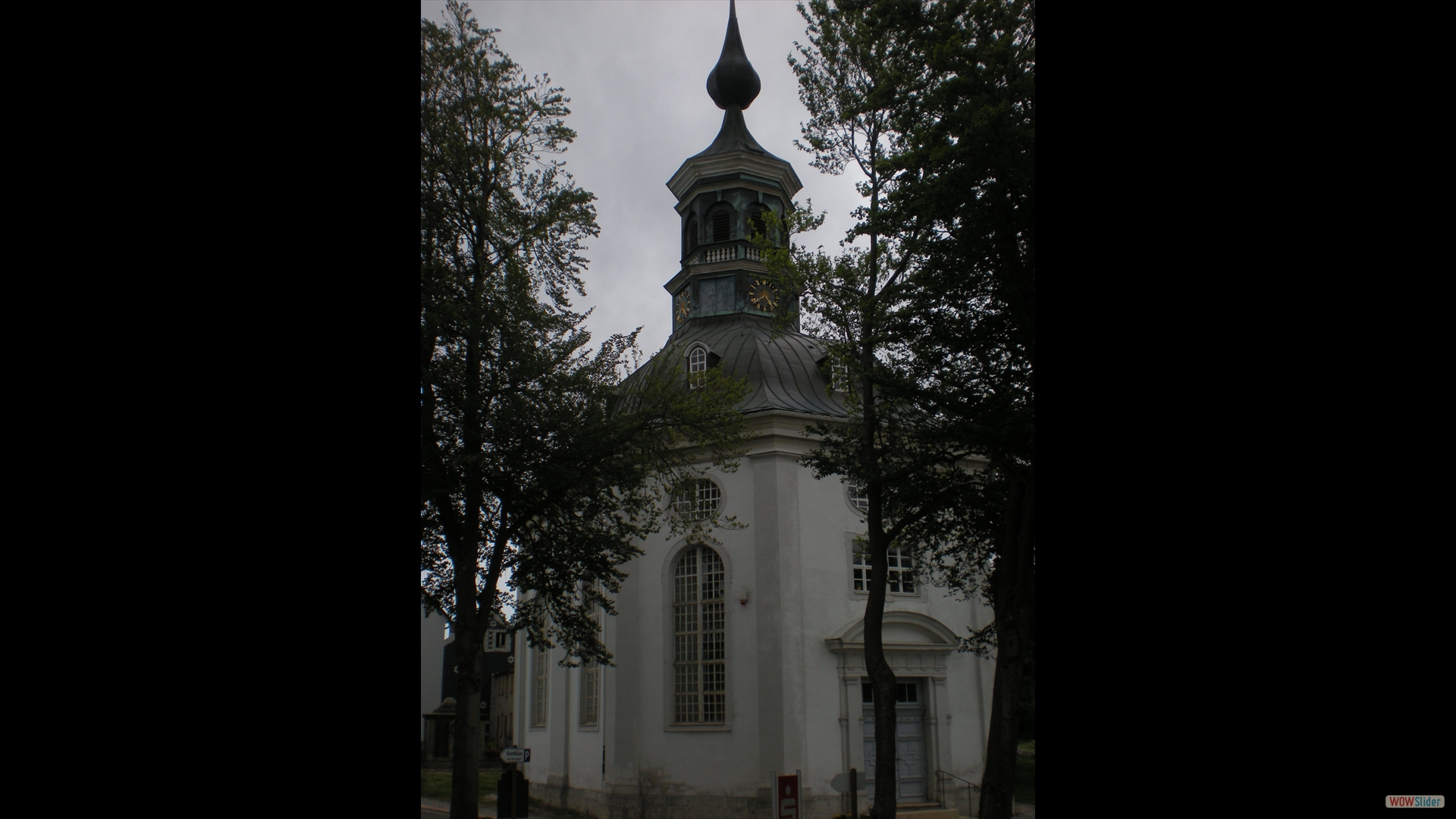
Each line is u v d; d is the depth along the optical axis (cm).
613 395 2056
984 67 1391
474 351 1800
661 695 2658
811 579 2642
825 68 1859
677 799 2558
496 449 1788
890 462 1766
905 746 2695
